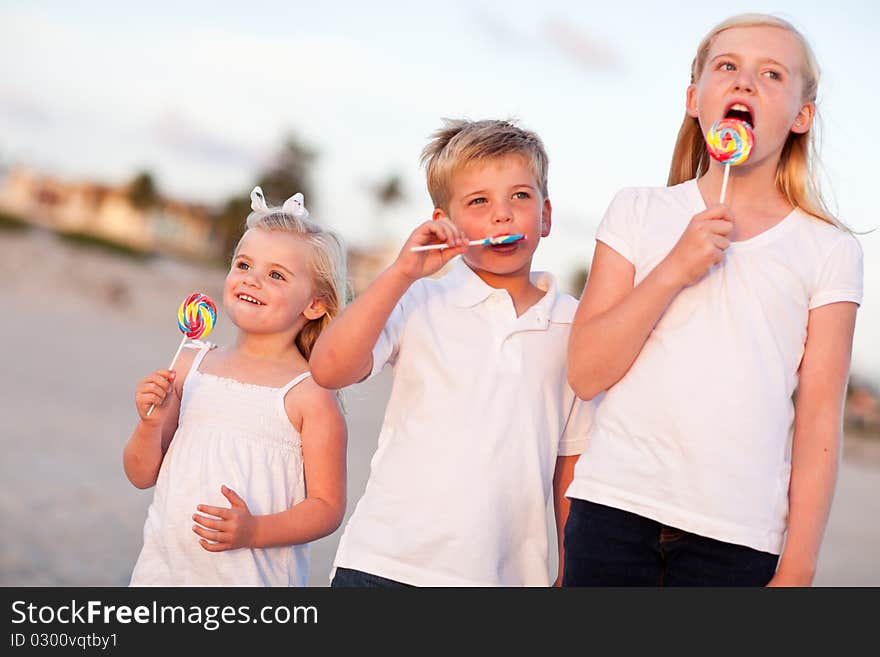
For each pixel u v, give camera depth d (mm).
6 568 13633
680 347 4180
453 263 5027
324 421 5152
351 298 5801
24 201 69500
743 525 4023
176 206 75250
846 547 24109
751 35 4418
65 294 50625
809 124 4535
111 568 14336
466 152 4773
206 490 4969
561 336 4805
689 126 4863
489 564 4426
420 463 4500
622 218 4523
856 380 56719
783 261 4281
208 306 5367
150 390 4992
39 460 20828
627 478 4117
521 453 4559
